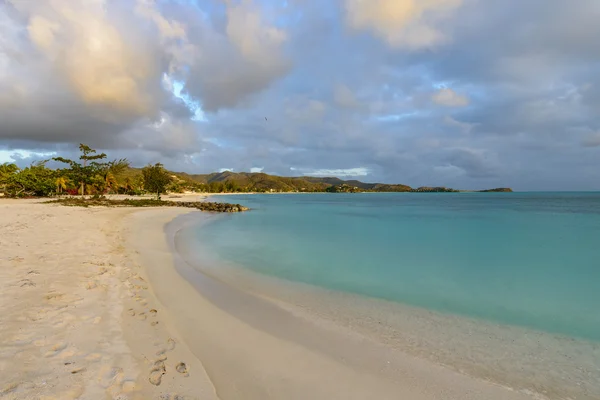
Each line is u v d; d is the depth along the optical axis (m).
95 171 56.44
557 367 5.13
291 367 4.80
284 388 4.25
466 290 9.28
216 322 6.30
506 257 14.09
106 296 6.46
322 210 50.12
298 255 13.88
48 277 7.05
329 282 9.84
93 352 4.24
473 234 21.78
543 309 7.80
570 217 36.16
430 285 9.75
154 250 12.89
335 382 4.47
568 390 4.53
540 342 6.02
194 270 10.42
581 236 21.00
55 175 58.81
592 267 12.24
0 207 26.56
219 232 21.56
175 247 14.43
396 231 23.36
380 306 7.82
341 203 78.25
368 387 4.40
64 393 3.26
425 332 6.36
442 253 14.92
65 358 3.96
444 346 5.77
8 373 3.45
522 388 4.54
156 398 3.56
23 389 3.19
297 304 7.75
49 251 9.65
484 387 4.53
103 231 15.71
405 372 4.84
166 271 9.78
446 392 4.38
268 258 13.07
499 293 9.05
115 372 3.87
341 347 5.57
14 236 11.55
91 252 10.27
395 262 12.90
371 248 16.08
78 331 4.76
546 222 30.47
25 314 5.02
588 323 6.94
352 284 9.69
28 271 7.32
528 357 5.43
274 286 9.19
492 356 5.44
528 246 17.02
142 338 5.00
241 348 5.31
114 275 8.06
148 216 28.61
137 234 16.66
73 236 12.84
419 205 67.19
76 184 60.03
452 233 22.20
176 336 5.40
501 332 6.43
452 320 7.02
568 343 5.99
